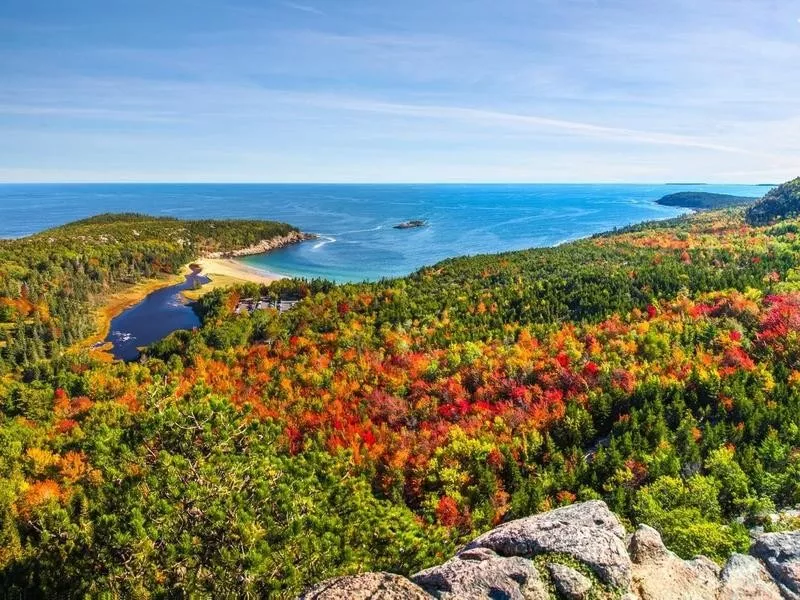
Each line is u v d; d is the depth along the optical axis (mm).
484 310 123062
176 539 29625
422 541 34625
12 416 81188
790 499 48969
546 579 19969
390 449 70750
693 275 131375
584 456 66188
